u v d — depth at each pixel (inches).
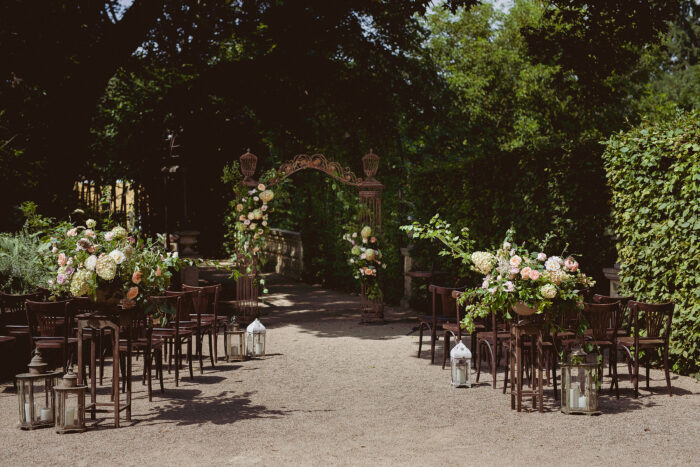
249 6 573.6
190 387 301.1
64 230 267.4
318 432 229.9
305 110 606.2
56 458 203.9
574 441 218.1
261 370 337.4
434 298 350.3
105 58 480.1
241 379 317.1
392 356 372.2
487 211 453.4
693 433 225.1
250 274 502.9
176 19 555.2
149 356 273.3
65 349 280.4
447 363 351.6
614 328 285.0
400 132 748.6
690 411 253.4
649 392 285.3
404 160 746.2
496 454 205.3
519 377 255.9
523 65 974.4
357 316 529.3
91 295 241.9
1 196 456.8
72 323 314.5
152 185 604.4
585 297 355.6
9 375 323.3
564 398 254.4
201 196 697.6
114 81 610.9
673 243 309.0
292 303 605.3
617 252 369.1
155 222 599.8
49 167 472.7
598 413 250.2
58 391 230.2
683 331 306.5
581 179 372.8
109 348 378.9
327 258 711.7
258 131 614.9
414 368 340.5
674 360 316.8
